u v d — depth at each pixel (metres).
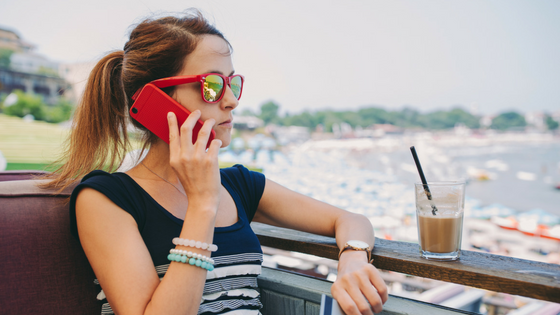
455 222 0.79
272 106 39.06
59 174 0.94
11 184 0.88
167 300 0.64
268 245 1.05
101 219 0.73
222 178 1.03
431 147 31.47
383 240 1.00
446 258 0.78
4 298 0.74
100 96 0.92
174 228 0.81
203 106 0.85
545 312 1.72
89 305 0.85
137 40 0.90
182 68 0.85
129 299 0.66
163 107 0.83
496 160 28.25
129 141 0.95
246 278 0.89
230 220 0.94
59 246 0.83
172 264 0.69
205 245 0.69
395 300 0.87
